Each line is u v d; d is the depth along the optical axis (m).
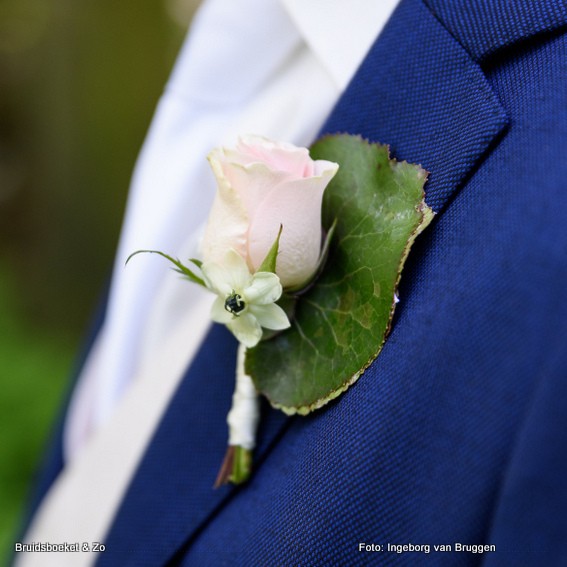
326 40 0.91
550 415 0.78
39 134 3.04
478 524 0.79
